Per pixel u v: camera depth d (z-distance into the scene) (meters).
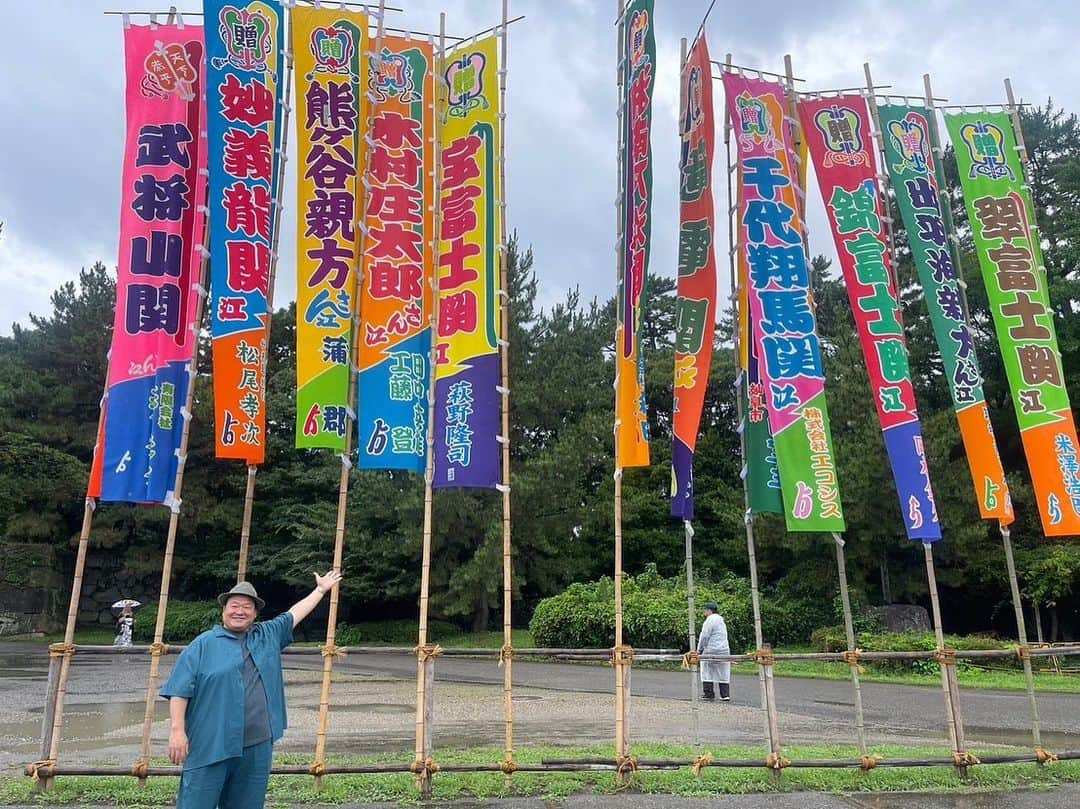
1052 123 27.61
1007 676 17.23
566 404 28.73
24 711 11.85
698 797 6.35
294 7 7.36
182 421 6.81
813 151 8.17
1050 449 7.72
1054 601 21.59
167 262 6.97
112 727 10.40
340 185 7.26
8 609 30.97
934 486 21.27
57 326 34.50
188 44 7.27
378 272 7.31
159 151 7.09
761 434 7.70
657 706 12.87
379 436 7.04
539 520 26.89
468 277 7.27
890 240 8.20
